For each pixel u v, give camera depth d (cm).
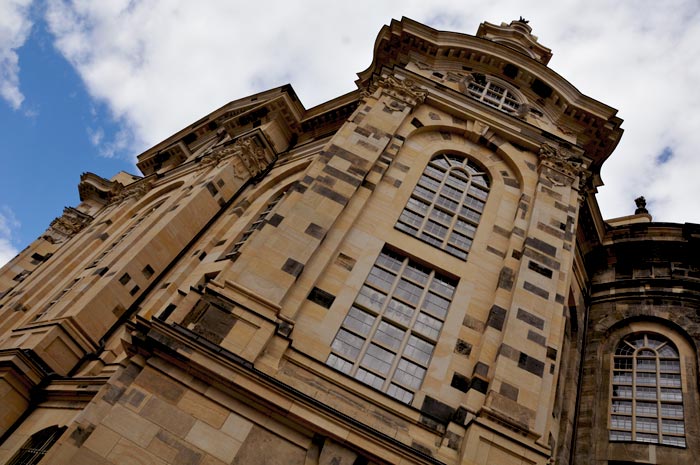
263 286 1466
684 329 2331
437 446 1331
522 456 1314
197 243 2455
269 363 1345
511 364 1488
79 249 2869
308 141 2986
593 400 2194
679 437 2008
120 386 1258
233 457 1173
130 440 1155
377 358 1515
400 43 2645
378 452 1222
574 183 2142
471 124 2256
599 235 2727
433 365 1512
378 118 2097
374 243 1730
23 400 1781
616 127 2470
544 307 1653
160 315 1402
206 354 1260
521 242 1861
